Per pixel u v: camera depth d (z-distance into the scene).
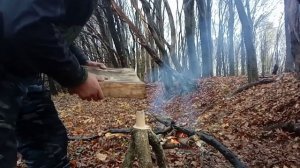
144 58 33.25
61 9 1.30
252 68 14.61
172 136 5.87
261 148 6.04
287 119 7.81
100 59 30.73
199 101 14.53
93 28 26.70
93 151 5.80
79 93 1.58
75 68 1.41
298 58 9.68
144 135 2.86
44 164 2.17
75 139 6.62
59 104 17.42
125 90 1.91
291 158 5.54
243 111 9.93
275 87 11.70
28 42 1.21
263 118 8.40
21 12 1.17
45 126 2.18
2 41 1.20
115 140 6.30
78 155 5.59
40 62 1.29
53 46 1.26
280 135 6.79
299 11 9.01
